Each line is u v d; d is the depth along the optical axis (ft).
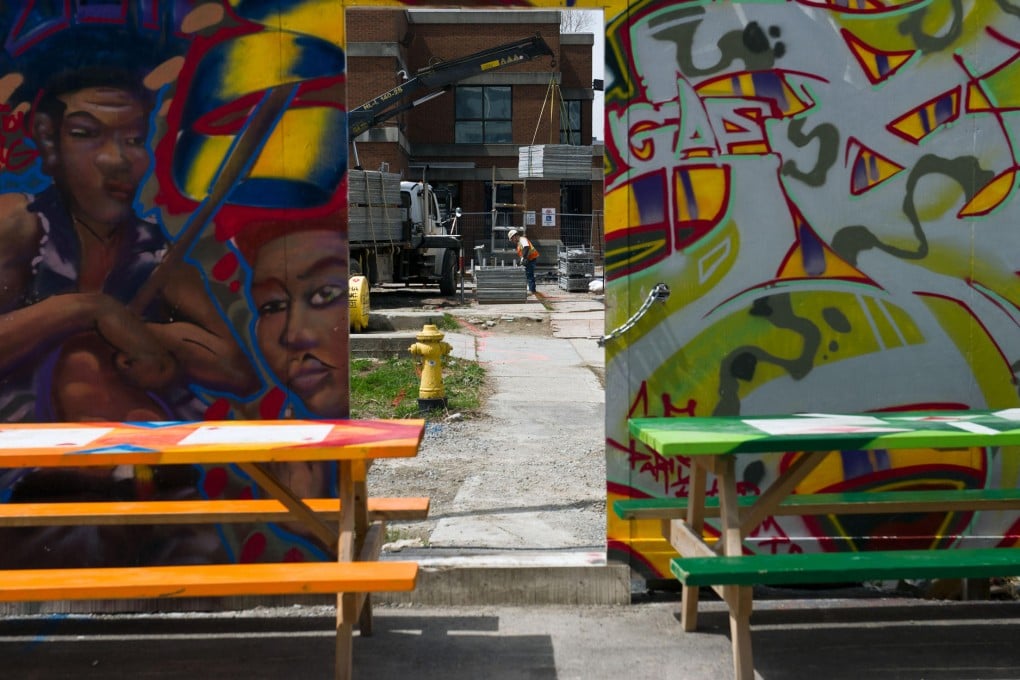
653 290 15.20
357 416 31.71
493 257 97.86
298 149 14.93
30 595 11.11
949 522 15.85
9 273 14.90
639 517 14.40
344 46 14.87
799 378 15.51
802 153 15.26
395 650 13.75
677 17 15.08
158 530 15.44
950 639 14.14
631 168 15.23
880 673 13.05
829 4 15.14
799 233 15.34
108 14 14.71
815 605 15.44
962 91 15.30
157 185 14.89
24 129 14.78
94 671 13.20
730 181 15.26
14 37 14.66
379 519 14.52
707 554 12.94
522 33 123.65
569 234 124.57
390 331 56.59
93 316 15.02
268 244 15.03
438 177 125.18
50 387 15.03
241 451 11.92
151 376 15.08
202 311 15.08
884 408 15.56
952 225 15.42
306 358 15.16
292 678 12.96
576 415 32.32
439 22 123.34
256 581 11.28
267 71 14.83
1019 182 15.40
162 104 14.79
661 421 14.15
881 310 15.47
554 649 13.78
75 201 14.87
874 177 15.34
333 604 15.38
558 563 15.58
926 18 15.20
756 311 15.40
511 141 126.00
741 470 15.72
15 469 15.28
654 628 14.52
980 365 15.57
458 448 27.25
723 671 13.08
